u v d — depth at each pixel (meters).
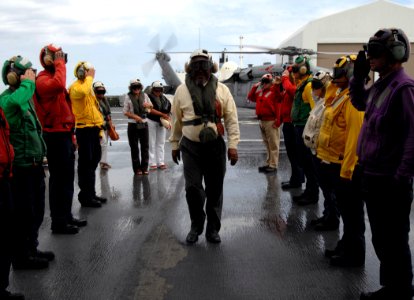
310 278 3.76
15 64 3.74
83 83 5.66
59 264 4.12
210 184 4.73
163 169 9.24
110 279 3.77
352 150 3.68
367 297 3.30
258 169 8.98
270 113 8.43
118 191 7.25
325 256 4.27
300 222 5.43
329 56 35.38
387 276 3.26
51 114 4.70
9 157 3.24
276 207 6.15
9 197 3.30
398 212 3.13
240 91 28.94
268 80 8.36
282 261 4.15
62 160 4.86
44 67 4.64
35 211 4.08
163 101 9.12
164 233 5.04
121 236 4.94
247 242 4.71
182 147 4.70
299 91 6.01
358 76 3.34
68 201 5.05
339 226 5.23
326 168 4.11
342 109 3.87
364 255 4.03
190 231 4.78
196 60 4.45
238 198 6.66
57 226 5.02
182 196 6.87
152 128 9.05
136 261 4.18
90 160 6.14
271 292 3.50
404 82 2.93
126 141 14.31
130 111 8.43
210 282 3.69
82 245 4.64
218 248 4.53
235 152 4.67
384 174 3.08
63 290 3.57
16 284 3.69
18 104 3.62
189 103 4.57
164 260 4.20
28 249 4.01
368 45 3.05
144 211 6.01
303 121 6.01
